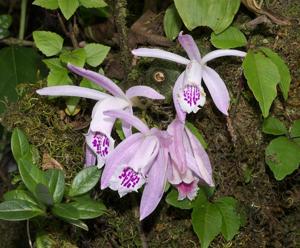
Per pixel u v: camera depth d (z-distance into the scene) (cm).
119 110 49
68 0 54
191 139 51
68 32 62
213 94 51
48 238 56
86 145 54
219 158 56
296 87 56
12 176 65
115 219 57
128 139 50
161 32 59
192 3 53
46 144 57
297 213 57
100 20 62
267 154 53
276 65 51
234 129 56
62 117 57
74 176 57
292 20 55
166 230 57
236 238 56
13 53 65
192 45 50
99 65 60
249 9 55
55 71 54
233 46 53
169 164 50
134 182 50
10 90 64
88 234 58
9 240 65
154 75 56
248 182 56
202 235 52
